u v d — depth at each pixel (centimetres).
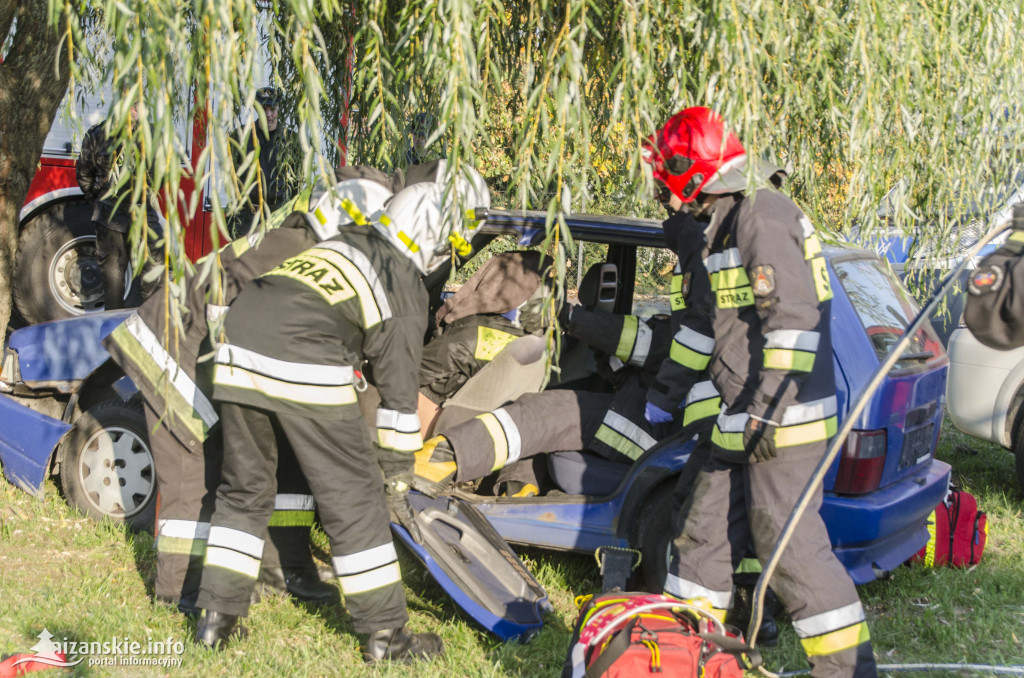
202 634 315
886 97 367
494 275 407
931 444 405
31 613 337
